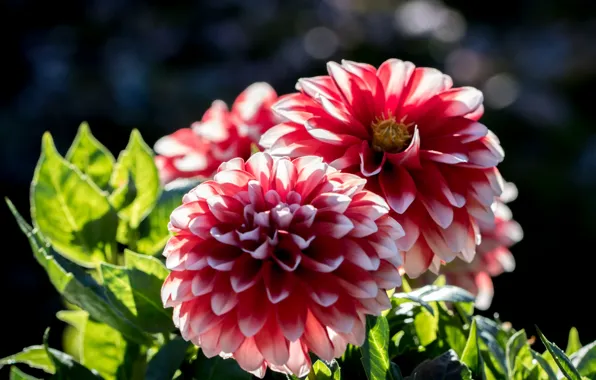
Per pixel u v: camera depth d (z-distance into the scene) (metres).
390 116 0.65
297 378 0.60
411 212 0.62
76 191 0.67
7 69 2.11
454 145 0.63
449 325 0.65
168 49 2.29
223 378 0.63
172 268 0.57
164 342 0.66
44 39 2.20
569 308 1.90
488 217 0.62
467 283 0.72
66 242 0.68
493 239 0.72
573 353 0.66
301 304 0.57
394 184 0.62
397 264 0.58
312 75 2.30
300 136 0.63
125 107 2.07
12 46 2.13
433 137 0.64
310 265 0.56
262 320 0.56
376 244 0.57
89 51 2.21
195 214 0.57
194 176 0.73
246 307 0.57
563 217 2.04
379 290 0.57
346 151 0.62
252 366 0.57
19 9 2.19
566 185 2.10
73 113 2.02
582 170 2.17
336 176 0.58
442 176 0.62
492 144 0.63
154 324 0.64
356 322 0.57
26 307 1.69
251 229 0.57
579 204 2.05
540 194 2.08
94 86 2.10
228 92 2.18
